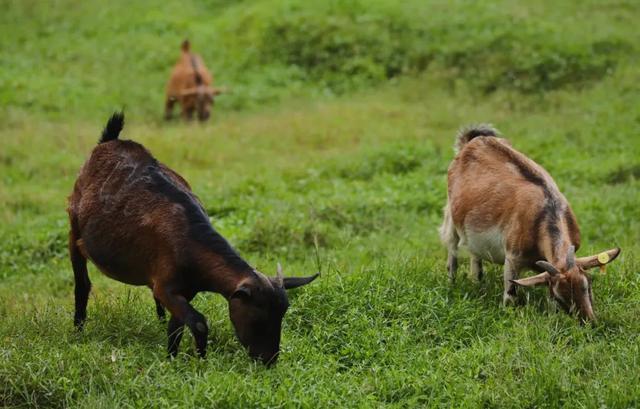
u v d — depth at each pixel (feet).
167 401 23.24
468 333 28.35
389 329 28.14
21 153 61.72
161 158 60.29
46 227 47.21
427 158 56.95
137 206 26.53
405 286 30.68
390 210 47.37
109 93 77.51
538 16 83.76
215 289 25.41
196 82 71.31
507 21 81.66
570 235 29.19
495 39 77.97
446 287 31.09
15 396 24.16
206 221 26.11
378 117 67.97
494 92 71.77
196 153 61.26
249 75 80.69
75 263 29.19
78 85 78.48
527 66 73.20
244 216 47.09
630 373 24.58
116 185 27.32
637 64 72.08
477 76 74.38
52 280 40.34
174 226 25.75
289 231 43.09
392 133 63.16
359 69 78.95
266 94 77.05
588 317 26.99
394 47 80.53
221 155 61.00
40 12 94.43
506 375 24.97
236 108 75.56
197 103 71.31
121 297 33.19
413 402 24.12
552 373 24.48
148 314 29.84
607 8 85.92
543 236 28.63
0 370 24.52
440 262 35.37
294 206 47.83
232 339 27.63
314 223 43.80
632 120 61.41
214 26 91.71
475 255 31.94
